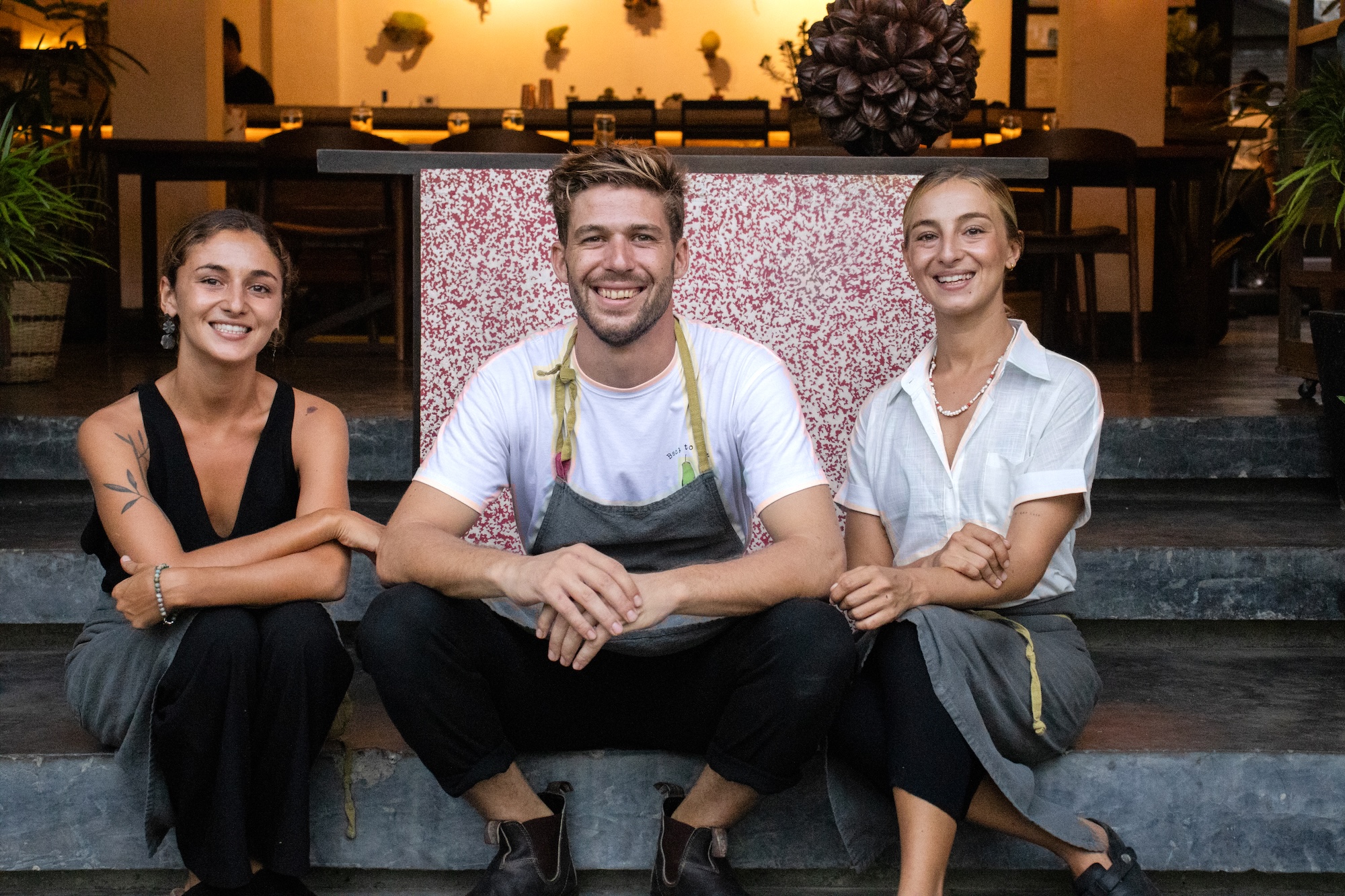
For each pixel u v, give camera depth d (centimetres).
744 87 1023
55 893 168
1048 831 150
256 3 918
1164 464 265
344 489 171
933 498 169
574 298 149
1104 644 221
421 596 144
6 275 305
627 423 156
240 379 164
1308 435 263
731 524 162
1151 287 543
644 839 167
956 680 145
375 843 167
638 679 157
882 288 202
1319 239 336
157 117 541
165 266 161
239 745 145
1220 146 471
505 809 154
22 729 173
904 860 143
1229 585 217
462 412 160
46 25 727
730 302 202
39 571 209
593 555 139
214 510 167
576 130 700
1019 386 166
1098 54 539
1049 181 506
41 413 267
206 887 149
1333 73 281
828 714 144
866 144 212
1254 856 167
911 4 205
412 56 1009
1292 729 175
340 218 648
